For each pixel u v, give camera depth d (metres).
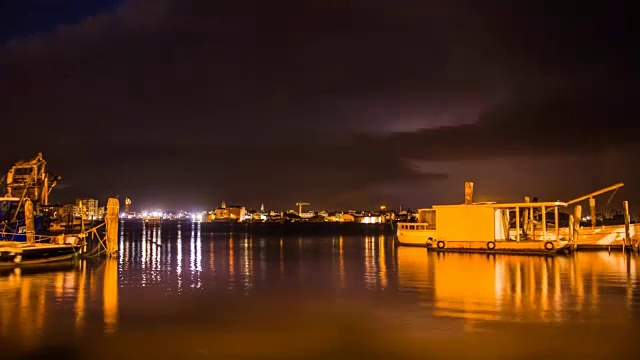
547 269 36.22
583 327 19.41
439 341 17.83
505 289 27.67
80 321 20.88
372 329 19.52
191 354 16.70
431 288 28.34
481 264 39.94
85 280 32.06
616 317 20.92
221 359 16.22
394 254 50.56
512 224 66.62
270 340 18.23
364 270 37.28
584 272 34.44
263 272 36.81
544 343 17.47
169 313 22.41
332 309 23.09
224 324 20.48
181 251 59.88
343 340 18.14
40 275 34.16
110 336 18.73
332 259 47.41
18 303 24.39
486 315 21.44
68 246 41.44
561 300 24.45
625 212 50.44
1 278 32.69
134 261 45.38
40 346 17.52
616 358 16.00
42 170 46.44
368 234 133.12
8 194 44.88
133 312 22.58
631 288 27.73
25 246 39.00
